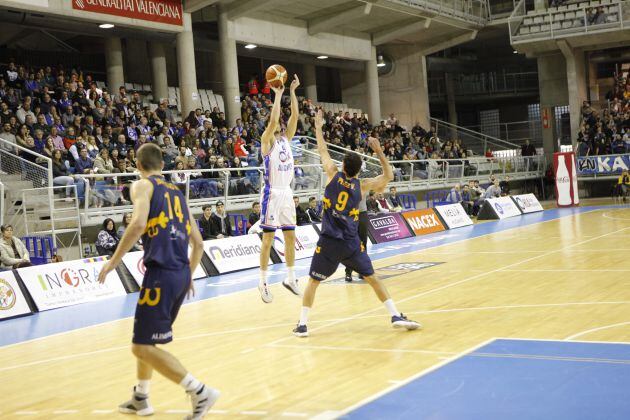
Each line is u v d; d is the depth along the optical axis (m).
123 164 15.66
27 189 13.51
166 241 4.60
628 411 4.16
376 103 31.09
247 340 7.25
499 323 7.12
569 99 30.98
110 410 5.08
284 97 26.08
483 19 31.64
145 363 4.83
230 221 16.16
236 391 5.32
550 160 33.12
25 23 18.39
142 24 20.22
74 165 16.02
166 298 4.56
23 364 7.00
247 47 25.34
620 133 29.50
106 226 13.02
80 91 18.56
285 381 5.49
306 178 19.28
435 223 19.95
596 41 29.52
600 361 5.36
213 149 18.14
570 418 4.11
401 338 6.76
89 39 25.61
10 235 11.88
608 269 10.39
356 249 7.02
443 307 8.30
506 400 4.54
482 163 28.12
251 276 13.07
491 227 19.58
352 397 4.90
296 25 26.81
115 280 12.25
